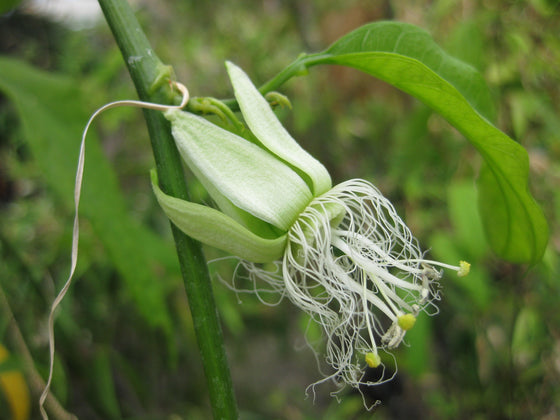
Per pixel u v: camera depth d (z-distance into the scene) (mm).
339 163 277
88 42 261
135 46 88
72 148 128
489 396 206
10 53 229
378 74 99
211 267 179
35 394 149
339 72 273
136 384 212
